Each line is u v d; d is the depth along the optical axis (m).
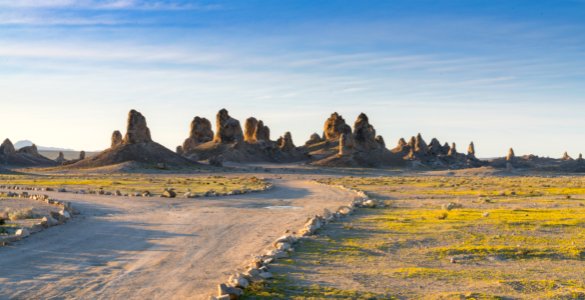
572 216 32.47
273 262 18.44
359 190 72.12
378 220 31.97
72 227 29.55
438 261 19.02
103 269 17.70
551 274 16.91
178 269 17.67
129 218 34.84
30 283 15.60
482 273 16.97
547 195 58.19
